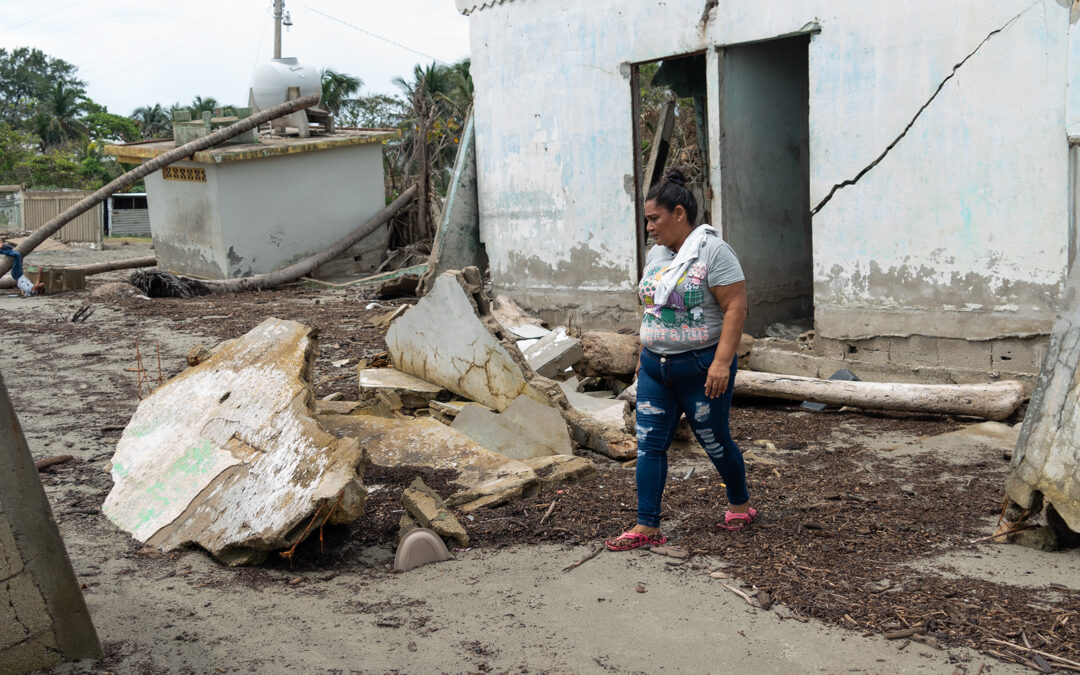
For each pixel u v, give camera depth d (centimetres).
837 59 752
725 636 326
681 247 397
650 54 896
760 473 536
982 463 551
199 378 554
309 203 1889
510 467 507
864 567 384
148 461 505
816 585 365
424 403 690
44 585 307
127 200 3416
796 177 971
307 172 1880
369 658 315
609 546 412
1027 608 340
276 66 2008
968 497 482
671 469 548
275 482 414
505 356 628
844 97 752
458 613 351
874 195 746
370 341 1041
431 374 707
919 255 725
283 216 1855
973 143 682
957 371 709
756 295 926
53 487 524
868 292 761
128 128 8031
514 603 359
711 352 395
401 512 462
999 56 659
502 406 634
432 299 695
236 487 432
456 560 406
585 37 950
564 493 495
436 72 3700
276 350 521
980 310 696
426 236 1977
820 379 710
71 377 873
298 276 1789
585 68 958
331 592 374
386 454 540
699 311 390
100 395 788
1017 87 653
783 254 961
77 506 489
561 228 1019
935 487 503
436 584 380
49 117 7475
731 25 825
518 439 570
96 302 1462
